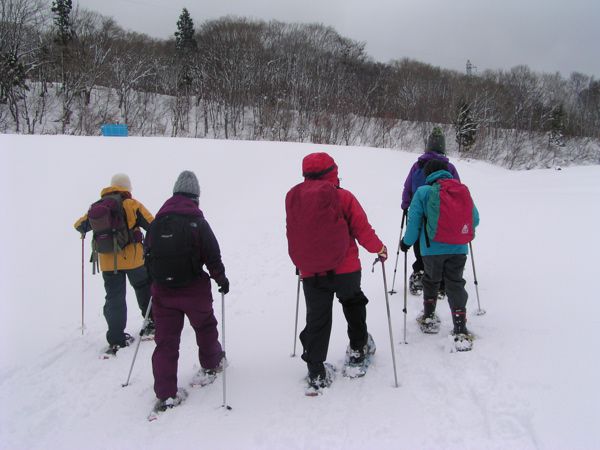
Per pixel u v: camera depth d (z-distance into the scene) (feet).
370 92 192.34
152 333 14.73
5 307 18.03
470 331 12.85
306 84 175.83
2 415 10.61
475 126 175.01
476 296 15.19
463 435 8.54
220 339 14.34
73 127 138.00
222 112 173.99
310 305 10.59
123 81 153.69
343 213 10.46
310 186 10.45
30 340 14.99
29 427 10.11
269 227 32.32
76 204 32.22
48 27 159.94
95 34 168.25
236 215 37.01
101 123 139.64
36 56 150.30
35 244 25.31
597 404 8.64
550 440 7.94
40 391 11.64
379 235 27.94
